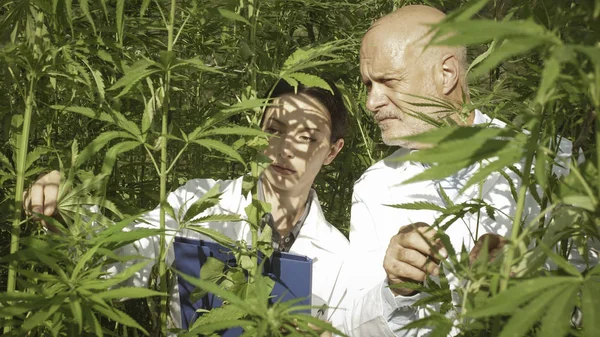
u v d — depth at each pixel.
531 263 0.82
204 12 1.26
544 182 0.65
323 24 2.64
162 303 1.28
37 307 0.92
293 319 0.87
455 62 1.78
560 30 0.85
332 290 1.83
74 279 0.96
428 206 1.06
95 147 1.17
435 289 0.96
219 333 1.35
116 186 1.99
